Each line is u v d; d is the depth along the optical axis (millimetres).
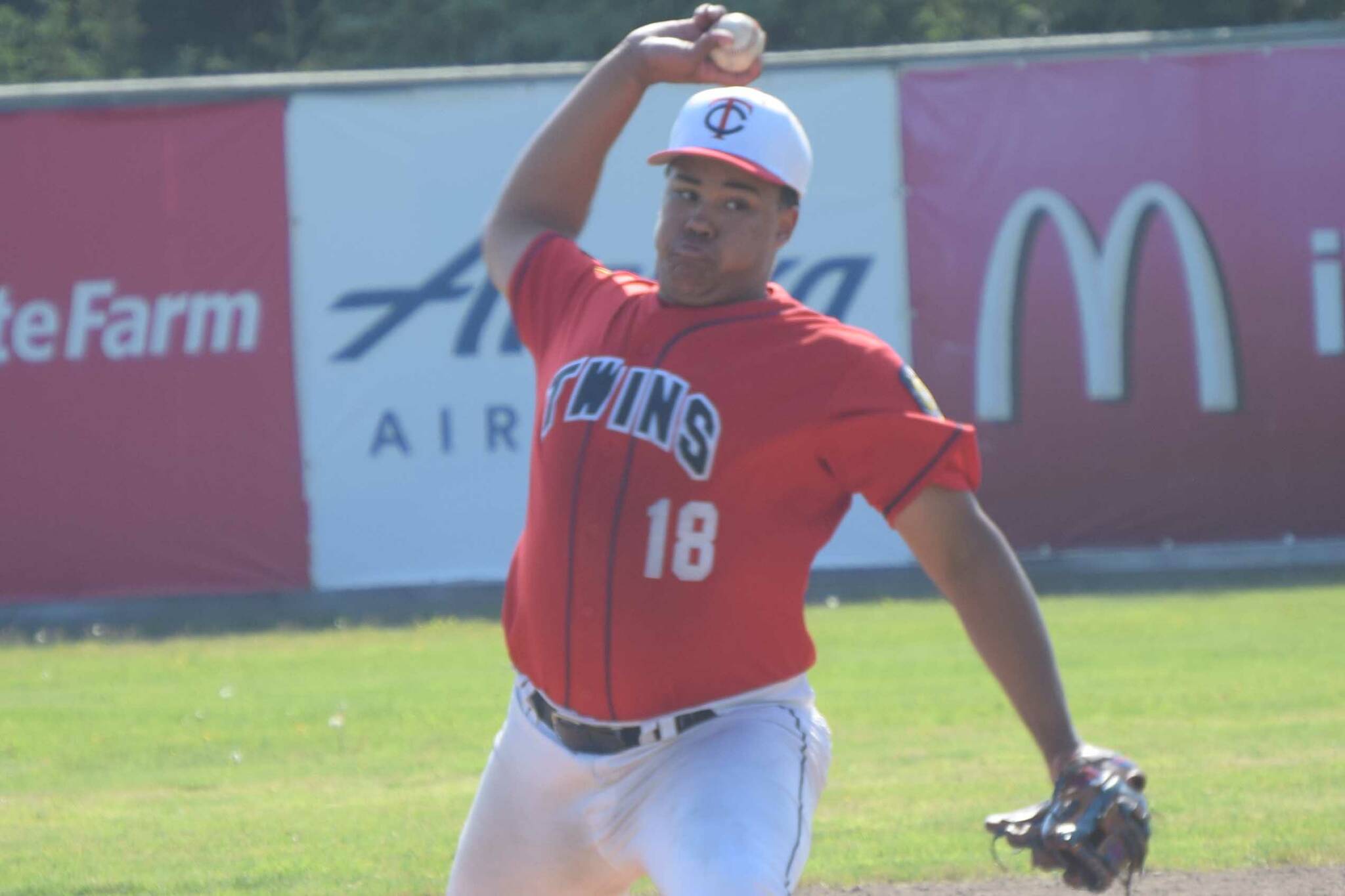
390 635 52875
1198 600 54250
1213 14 112562
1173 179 59219
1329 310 59188
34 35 123125
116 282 58406
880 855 24875
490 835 13969
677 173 12898
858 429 12094
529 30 108000
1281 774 30109
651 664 12562
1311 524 59281
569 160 15234
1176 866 23719
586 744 13102
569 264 14320
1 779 32781
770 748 12469
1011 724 36344
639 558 12461
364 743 35844
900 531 12320
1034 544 59219
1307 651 44875
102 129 58281
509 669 45688
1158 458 59219
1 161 58094
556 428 13070
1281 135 59125
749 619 12555
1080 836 10977
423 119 58906
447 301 58969
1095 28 112938
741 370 12367
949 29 110750
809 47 109312
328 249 58812
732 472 12250
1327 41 59156
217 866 24812
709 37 14359
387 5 116938
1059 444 59219
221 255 58625
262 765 33875
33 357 58188
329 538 58812
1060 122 59188
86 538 58250
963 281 59281
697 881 11695
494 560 58969
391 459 58875
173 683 44656
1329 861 23984
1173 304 59156
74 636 54469
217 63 125000
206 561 58594
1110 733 34562
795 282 59344
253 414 58656
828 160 59312
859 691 40781
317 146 58719
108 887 23547
